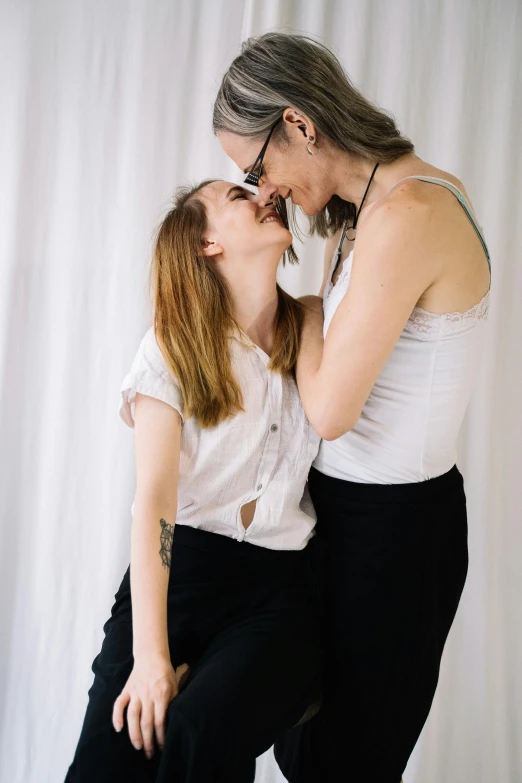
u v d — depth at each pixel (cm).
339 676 129
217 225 128
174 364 122
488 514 191
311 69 120
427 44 184
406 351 121
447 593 133
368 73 184
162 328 125
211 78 180
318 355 128
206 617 123
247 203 128
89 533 186
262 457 127
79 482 185
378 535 126
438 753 195
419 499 126
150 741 103
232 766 102
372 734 127
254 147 127
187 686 109
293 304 139
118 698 106
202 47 180
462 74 184
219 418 123
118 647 119
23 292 180
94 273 182
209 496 126
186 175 182
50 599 186
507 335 191
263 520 126
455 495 133
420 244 110
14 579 185
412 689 128
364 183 127
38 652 186
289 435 129
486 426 190
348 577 129
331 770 131
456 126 185
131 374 124
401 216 110
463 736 196
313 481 137
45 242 180
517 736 196
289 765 139
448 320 118
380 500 127
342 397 114
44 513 185
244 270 128
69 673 187
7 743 187
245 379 127
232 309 130
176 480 121
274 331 132
